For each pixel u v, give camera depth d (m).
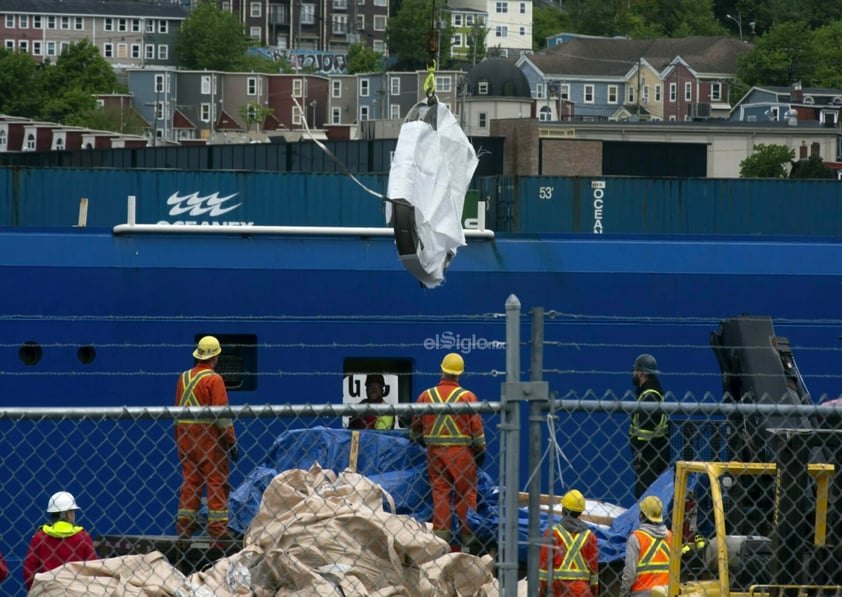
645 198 63.00
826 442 25.62
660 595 23.81
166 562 24.62
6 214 56.59
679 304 43.81
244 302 41.31
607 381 42.84
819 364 44.44
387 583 24.28
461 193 24.80
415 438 31.14
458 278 42.50
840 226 63.84
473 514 30.58
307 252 41.84
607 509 33.09
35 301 40.03
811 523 24.53
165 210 57.22
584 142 109.12
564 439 41.12
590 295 43.22
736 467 24.25
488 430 40.91
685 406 20.12
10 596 36.50
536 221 62.28
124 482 38.12
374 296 42.09
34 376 39.69
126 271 40.66
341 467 32.50
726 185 63.34
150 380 40.34
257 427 40.22
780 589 22.92
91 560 25.47
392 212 23.03
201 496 31.78
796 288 44.56
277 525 25.62
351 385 41.62
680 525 23.89
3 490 37.88
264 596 24.02
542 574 24.53
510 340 20.22
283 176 57.47
